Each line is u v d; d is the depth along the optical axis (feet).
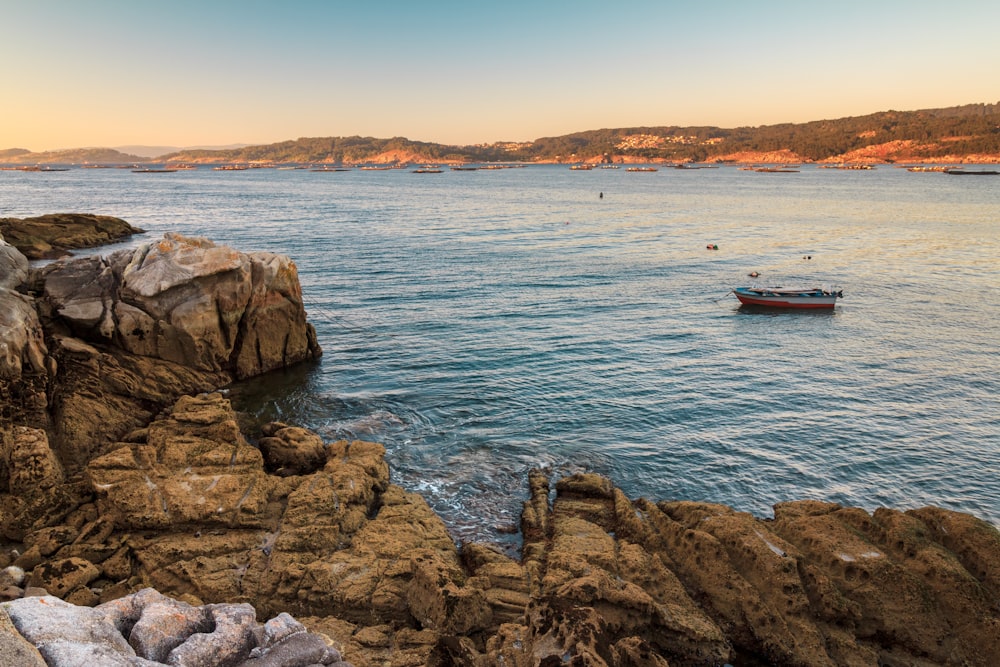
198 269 90.07
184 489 55.21
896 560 47.57
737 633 44.14
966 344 117.70
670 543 51.65
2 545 52.37
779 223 305.32
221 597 44.75
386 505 58.44
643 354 111.24
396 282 164.86
